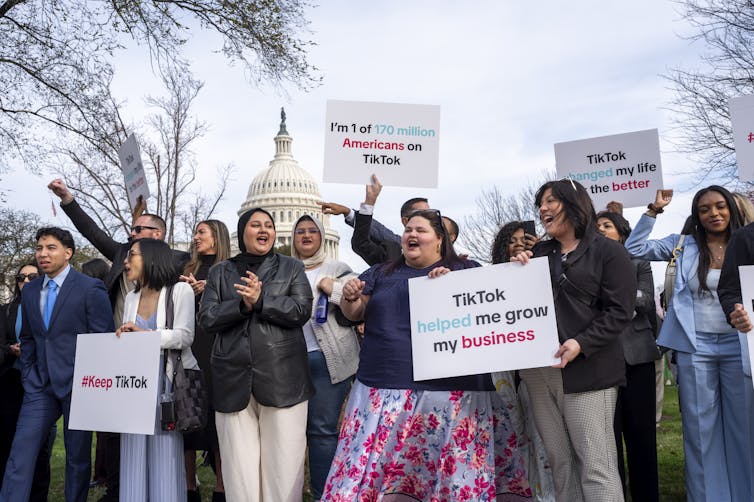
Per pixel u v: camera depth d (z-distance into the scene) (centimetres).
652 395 448
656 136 549
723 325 395
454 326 350
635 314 450
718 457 396
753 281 330
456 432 347
